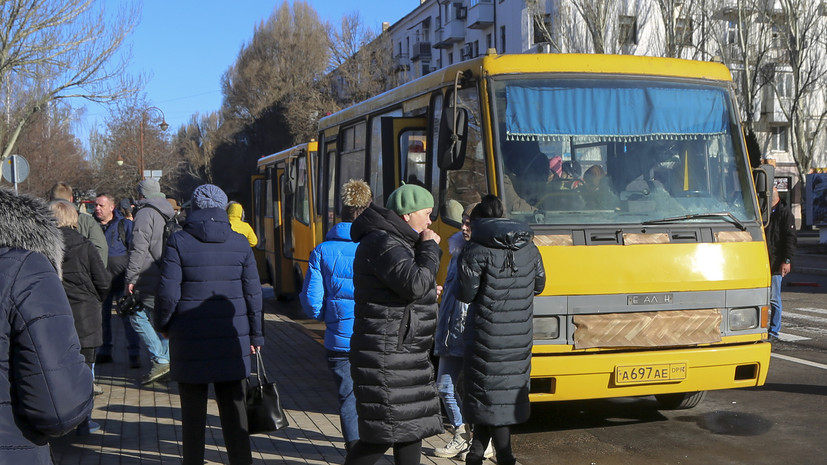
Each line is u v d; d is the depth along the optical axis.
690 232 6.87
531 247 5.57
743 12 39.97
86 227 9.66
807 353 10.97
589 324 6.50
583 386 6.47
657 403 8.29
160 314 5.45
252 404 5.71
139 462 6.38
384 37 56.88
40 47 28.83
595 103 7.16
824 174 31.05
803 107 44.41
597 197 6.91
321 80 61.16
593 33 39.69
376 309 4.55
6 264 2.81
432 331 4.68
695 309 6.75
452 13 58.62
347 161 11.59
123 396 8.84
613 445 6.87
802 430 7.23
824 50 43.88
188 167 91.62
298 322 14.95
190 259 5.49
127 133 68.06
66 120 49.91
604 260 6.59
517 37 49.66
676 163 7.18
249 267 5.65
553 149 7.00
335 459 6.38
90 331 7.50
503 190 6.84
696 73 7.49
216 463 6.31
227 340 5.51
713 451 6.64
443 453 6.40
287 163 17.36
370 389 4.52
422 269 4.46
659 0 40.56
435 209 7.98
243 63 72.56
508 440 5.58
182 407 5.58
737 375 6.87
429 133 8.23
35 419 2.77
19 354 2.78
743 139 7.44
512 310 5.47
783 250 11.66
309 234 15.40
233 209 13.30
